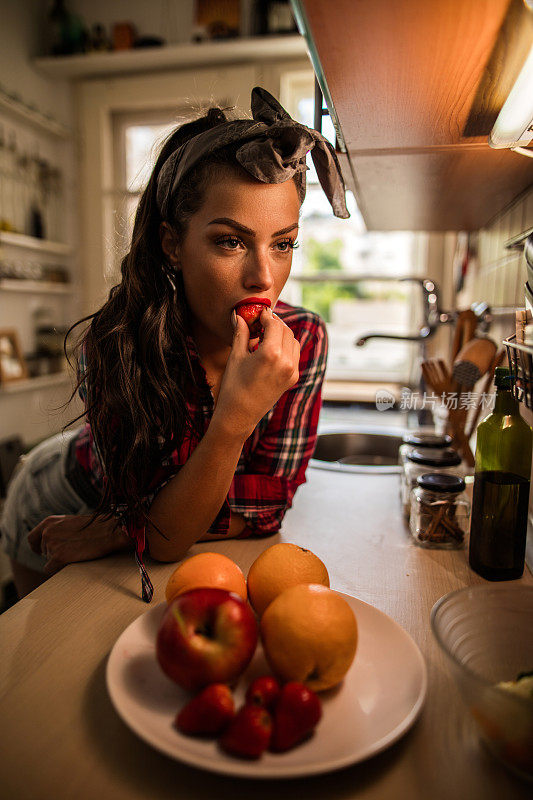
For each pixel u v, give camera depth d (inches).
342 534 36.1
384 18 18.1
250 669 21.4
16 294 100.0
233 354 28.2
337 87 24.0
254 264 28.6
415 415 71.7
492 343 42.8
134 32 103.5
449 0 16.8
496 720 16.2
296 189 29.6
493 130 27.5
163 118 106.9
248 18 98.0
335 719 18.5
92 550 32.1
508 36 18.8
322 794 16.5
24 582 50.3
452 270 97.7
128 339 32.4
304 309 40.4
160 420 32.4
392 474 50.6
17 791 16.5
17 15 98.2
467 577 29.7
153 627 23.2
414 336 59.1
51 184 106.4
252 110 30.0
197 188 28.3
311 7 17.8
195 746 17.1
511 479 28.6
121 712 17.8
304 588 20.0
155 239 33.5
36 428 105.0
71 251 110.0
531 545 32.9
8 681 21.2
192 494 29.4
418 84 23.4
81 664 22.3
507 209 50.4
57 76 106.3
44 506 46.4
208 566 23.2
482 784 16.9
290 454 37.2
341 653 18.7
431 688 21.0
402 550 33.3
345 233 107.0
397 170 38.4
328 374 111.4
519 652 21.6
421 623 25.2
